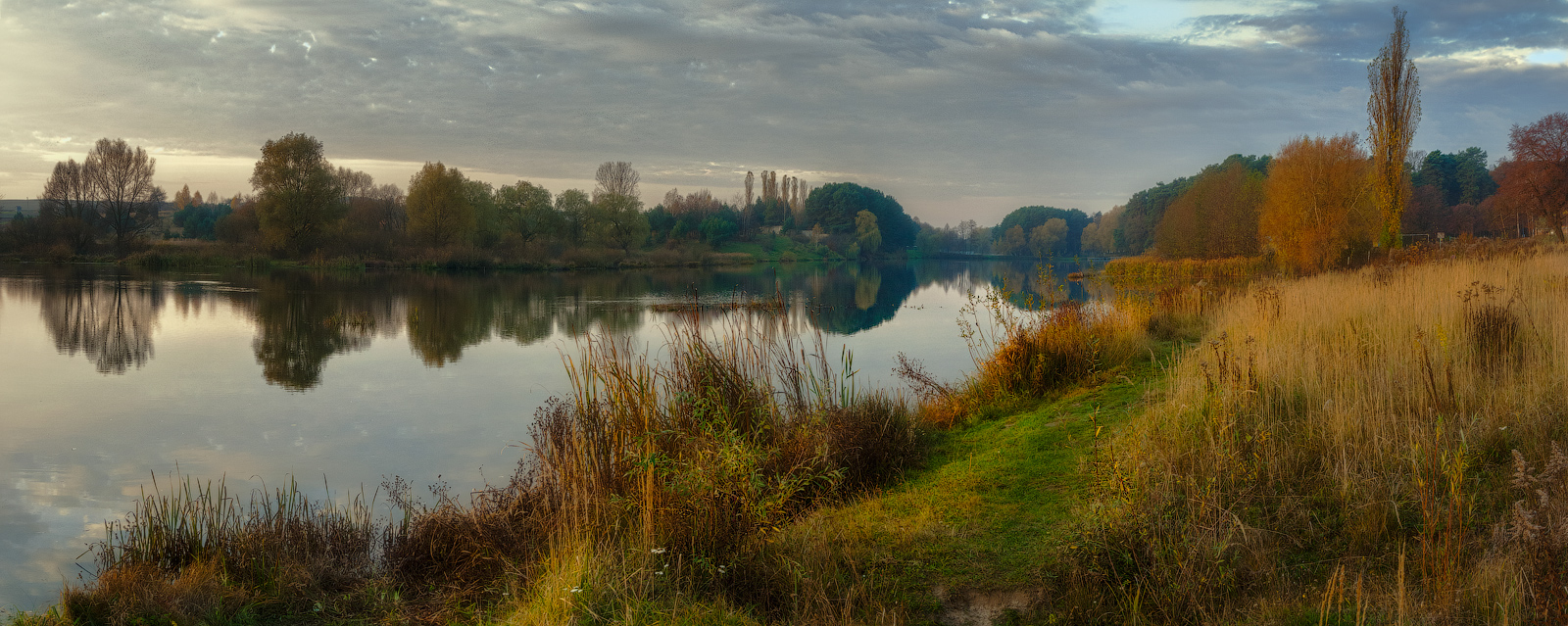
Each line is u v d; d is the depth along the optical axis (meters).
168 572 6.11
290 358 18.67
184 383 15.50
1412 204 67.38
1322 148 34.50
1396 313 8.91
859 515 5.89
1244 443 5.57
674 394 7.63
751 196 133.12
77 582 6.64
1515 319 7.95
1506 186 43.44
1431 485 4.59
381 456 10.48
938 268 89.62
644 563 5.04
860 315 27.80
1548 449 4.86
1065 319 11.73
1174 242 59.03
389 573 6.14
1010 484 6.27
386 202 90.19
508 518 6.54
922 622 4.37
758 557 5.20
